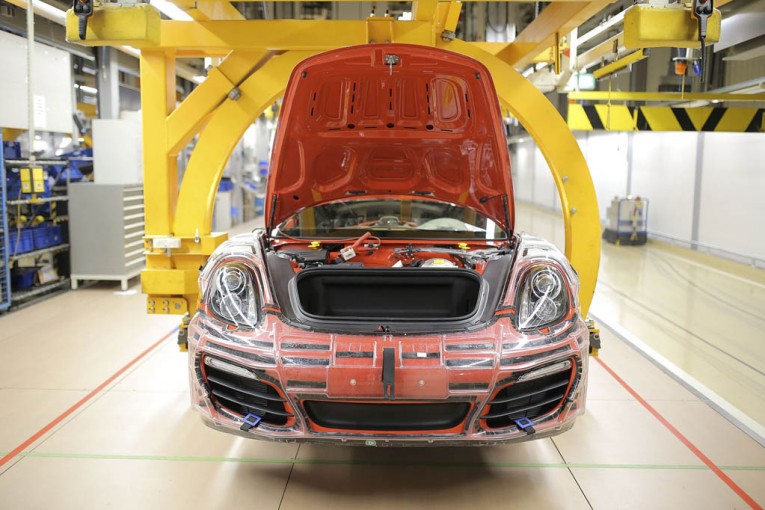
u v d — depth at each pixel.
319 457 2.76
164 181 3.67
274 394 2.26
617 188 13.28
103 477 2.54
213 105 3.64
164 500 2.37
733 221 8.62
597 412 3.33
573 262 3.77
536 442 2.95
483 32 8.97
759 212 8.02
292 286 2.50
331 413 2.26
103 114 8.14
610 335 4.98
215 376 2.34
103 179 7.01
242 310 2.37
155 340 4.70
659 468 2.68
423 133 3.14
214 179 3.67
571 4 3.31
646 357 4.37
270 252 2.83
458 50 3.66
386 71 2.81
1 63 5.59
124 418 3.17
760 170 8.00
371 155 3.31
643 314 5.81
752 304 6.27
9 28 5.74
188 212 3.68
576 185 3.74
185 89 12.76
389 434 2.20
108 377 3.82
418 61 2.74
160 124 3.64
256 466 2.66
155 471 2.60
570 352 2.28
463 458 2.77
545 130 3.71
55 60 6.35
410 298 2.62
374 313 2.61
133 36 3.02
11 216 6.25
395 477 2.58
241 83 3.65
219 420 2.31
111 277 6.75
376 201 3.50
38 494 2.40
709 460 2.76
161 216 3.70
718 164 9.04
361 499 2.40
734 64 7.63
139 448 2.82
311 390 2.16
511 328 2.30
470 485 2.52
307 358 2.18
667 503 2.39
